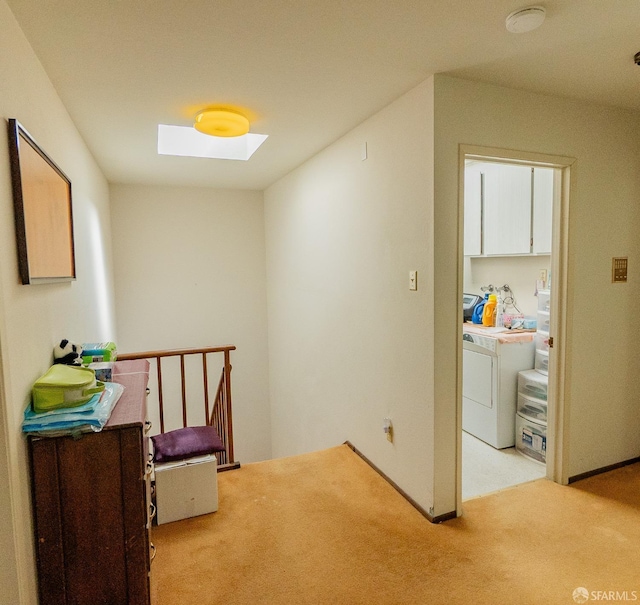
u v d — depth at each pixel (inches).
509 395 130.0
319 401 146.2
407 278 92.6
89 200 115.7
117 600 57.1
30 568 52.1
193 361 191.2
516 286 150.9
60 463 53.6
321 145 126.3
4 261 47.2
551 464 105.1
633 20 63.1
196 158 136.2
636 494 98.5
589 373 104.6
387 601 67.9
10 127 51.0
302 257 153.1
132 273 179.6
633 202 106.5
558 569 74.3
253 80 81.8
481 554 78.4
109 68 75.0
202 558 78.4
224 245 193.3
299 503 96.2
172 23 61.7
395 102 92.7
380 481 105.2
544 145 92.8
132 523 56.4
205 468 91.8
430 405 87.6
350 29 64.4
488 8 59.5
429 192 83.7
